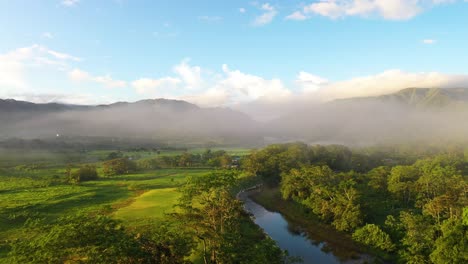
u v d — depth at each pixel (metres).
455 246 44.53
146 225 62.28
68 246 30.97
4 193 101.12
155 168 177.75
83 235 32.19
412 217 59.75
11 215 74.06
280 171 137.50
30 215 75.44
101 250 31.58
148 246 35.81
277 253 45.53
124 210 80.38
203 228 46.88
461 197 64.06
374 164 176.00
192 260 47.09
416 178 99.31
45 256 29.56
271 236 71.62
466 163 156.75
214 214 53.69
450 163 145.12
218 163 189.62
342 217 71.31
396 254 57.41
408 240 54.94
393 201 87.62
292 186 98.19
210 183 62.53
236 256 39.50
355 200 73.75
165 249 36.41
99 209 81.38
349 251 62.25
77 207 85.38
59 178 131.62
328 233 72.25
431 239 52.97
